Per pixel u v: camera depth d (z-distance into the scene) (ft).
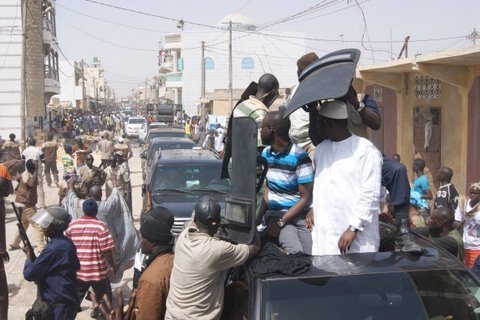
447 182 26.63
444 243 17.67
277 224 12.84
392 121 52.60
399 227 13.33
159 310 13.37
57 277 18.37
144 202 33.22
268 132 12.96
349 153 11.72
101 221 24.90
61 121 153.89
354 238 11.68
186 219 27.96
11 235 41.14
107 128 171.94
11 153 55.36
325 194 11.95
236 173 12.09
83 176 37.04
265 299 10.59
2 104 118.73
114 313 13.41
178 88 225.56
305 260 11.55
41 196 46.39
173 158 35.29
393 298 10.70
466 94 39.86
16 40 117.80
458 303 10.88
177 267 12.11
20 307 26.71
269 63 201.87
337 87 11.42
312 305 10.52
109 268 23.36
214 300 11.95
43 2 116.26
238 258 11.51
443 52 35.70
